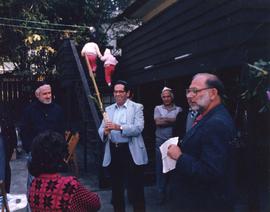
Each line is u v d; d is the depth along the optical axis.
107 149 5.15
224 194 2.75
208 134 2.71
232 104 5.62
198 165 2.70
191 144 2.81
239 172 6.35
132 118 5.15
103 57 6.30
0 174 4.48
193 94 2.88
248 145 4.87
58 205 2.50
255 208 4.84
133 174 5.13
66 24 16.59
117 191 5.14
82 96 9.48
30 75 15.76
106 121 5.00
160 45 7.54
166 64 7.24
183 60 6.46
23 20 14.53
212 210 2.77
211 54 5.46
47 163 2.56
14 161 10.51
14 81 15.88
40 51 15.68
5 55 15.57
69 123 11.10
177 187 2.93
